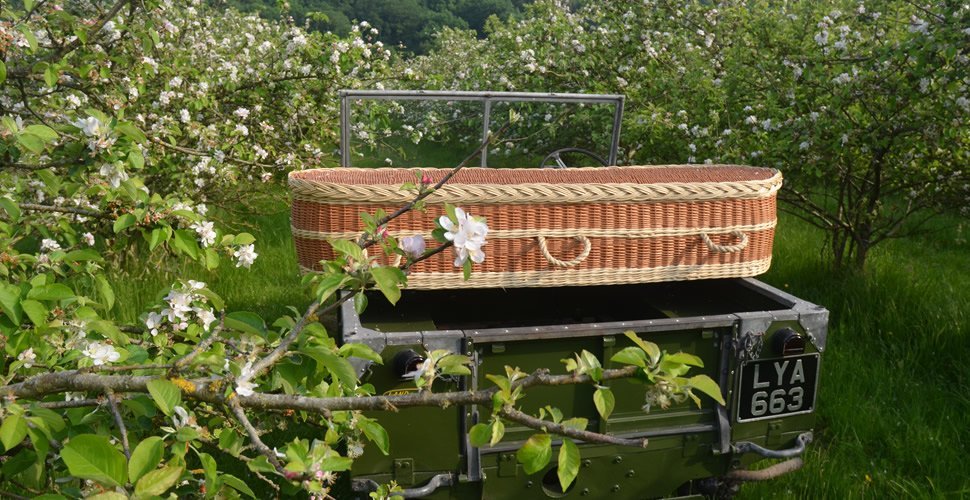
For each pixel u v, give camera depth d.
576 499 2.79
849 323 5.25
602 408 1.57
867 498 3.39
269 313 5.59
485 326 3.77
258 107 6.52
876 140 5.07
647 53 7.45
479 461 2.62
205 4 7.57
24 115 3.68
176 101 5.69
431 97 3.90
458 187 2.85
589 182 3.24
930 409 4.16
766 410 2.92
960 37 4.37
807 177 5.83
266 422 2.53
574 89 8.08
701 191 3.05
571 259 2.97
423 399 1.63
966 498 3.36
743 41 6.38
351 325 2.64
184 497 1.93
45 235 3.04
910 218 8.93
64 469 1.91
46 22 3.37
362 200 2.84
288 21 7.50
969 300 5.54
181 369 1.70
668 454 2.85
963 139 5.11
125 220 2.16
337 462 1.63
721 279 3.62
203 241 2.29
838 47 5.14
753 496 3.32
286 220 8.24
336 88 6.78
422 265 2.88
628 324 2.72
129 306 5.20
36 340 1.95
